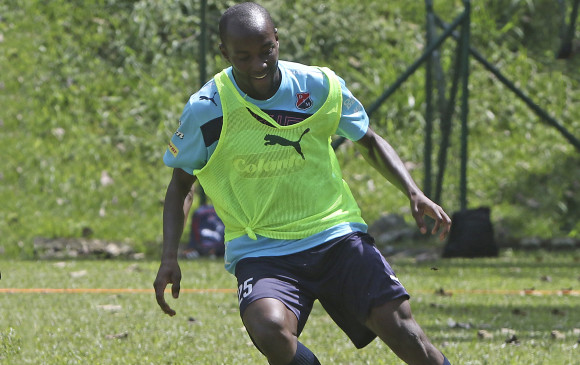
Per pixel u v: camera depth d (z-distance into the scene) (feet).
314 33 177.58
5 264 117.19
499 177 157.69
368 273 42.68
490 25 186.70
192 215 143.33
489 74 178.70
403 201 152.15
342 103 44.73
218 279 104.32
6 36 169.27
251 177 43.83
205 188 45.19
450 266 118.52
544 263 122.42
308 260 43.29
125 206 146.61
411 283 102.63
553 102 175.32
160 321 75.87
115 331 70.74
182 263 119.44
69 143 154.71
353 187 154.71
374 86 170.91
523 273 112.47
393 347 42.09
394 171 45.65
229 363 59.47
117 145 157.28
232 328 72.84
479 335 71.00
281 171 43.70
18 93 161.38
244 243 44.34
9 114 157.48
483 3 190.90
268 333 39.47
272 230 43.98
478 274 111.24
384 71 173.47
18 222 137.49
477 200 153.17
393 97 169.89
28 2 175.32
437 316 81.10
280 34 175.11
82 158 153.28
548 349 65.57
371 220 146.41
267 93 43.11
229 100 43.27
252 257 43.73
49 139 155.33
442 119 135.03
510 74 179.22
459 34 131.75
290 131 43.47
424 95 169.68
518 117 172.24
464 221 128.47
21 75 163.53
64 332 70.18
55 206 143.33
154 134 160.25
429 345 41.88
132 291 93.81
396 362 59.62
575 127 170.50
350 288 42.88
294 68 44.16
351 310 43.16
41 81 163.43
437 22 141.49
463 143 130.11
